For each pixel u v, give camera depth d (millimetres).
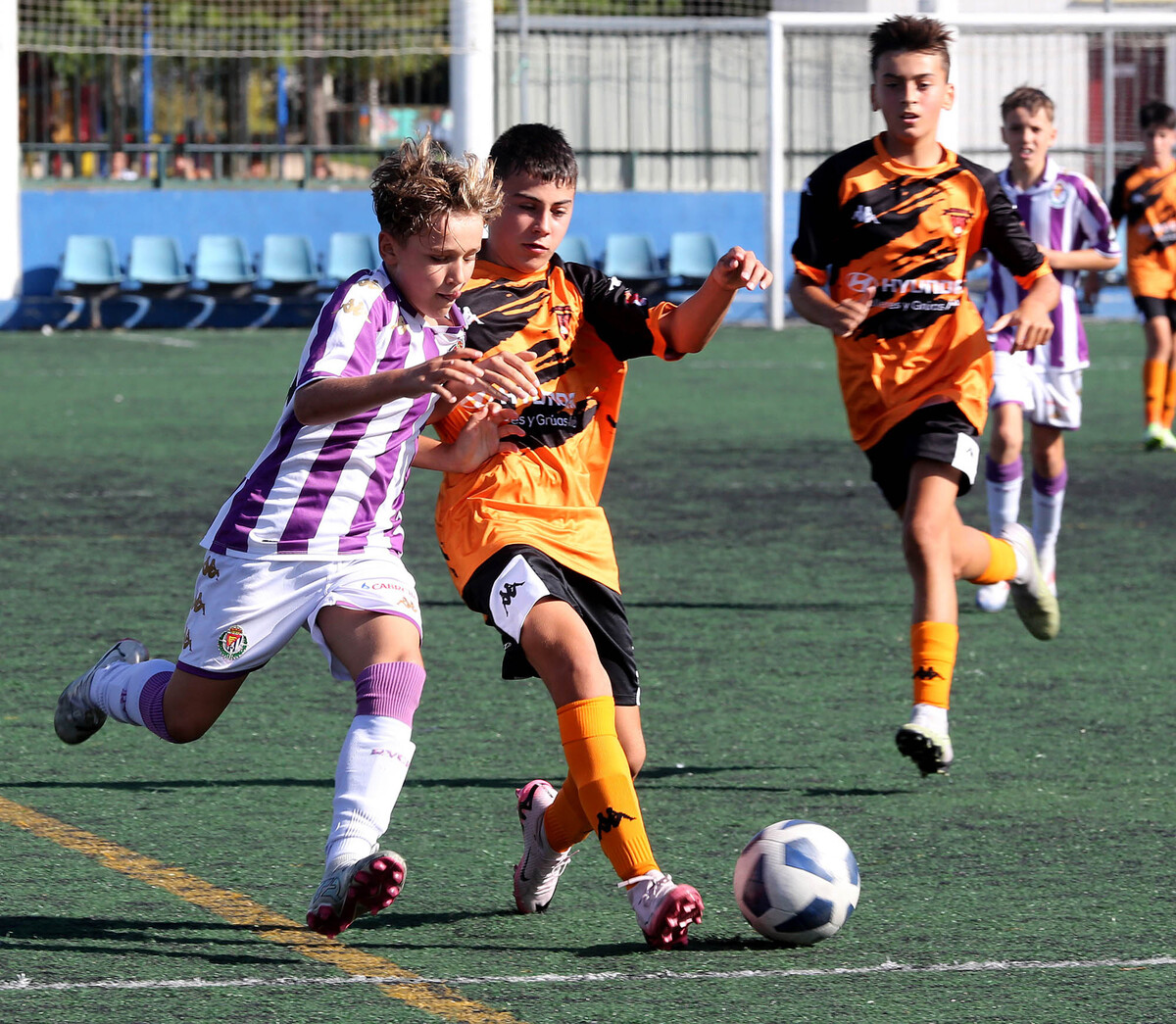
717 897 12969
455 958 11555
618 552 29047
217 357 65188
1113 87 89188
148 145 81000
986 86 89250
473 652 21797
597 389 13141
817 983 11117
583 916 12547
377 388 10875
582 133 87438
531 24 83688
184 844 14102
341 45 82000
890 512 33062
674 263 79812
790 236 82312
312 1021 10328
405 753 11219
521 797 12547
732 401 52938
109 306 78062
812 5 91688
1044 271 17766
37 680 19891
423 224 11398
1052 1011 10617
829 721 18500
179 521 31250
